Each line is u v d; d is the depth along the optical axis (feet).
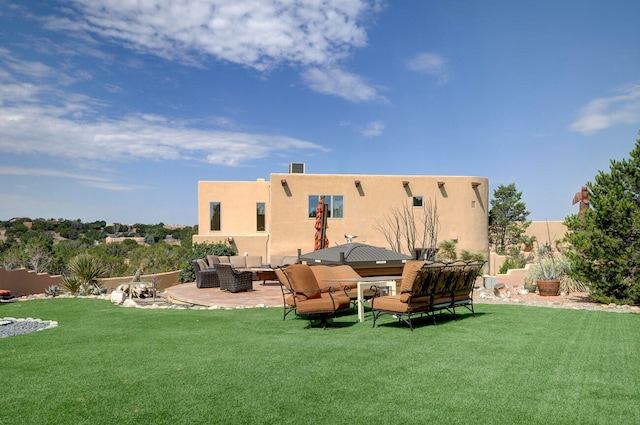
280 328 27.14
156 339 24.16
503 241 116.67
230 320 29.99
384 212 81.66
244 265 69.21
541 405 13.91
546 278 45.19
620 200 36.06
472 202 85.25
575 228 39.96
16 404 14.52
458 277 28.89
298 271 28.17
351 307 35.96
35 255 95.14
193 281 70.69
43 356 20.74
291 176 79.30
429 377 16.66
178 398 14.79
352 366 18.20
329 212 80.33
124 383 16.42
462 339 23.17
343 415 13.21
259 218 87.30
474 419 12.88
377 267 41.86
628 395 14.74
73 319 32.30
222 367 18.29
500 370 17.49
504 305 36.11
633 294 34.86
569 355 19.76
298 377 16.79
